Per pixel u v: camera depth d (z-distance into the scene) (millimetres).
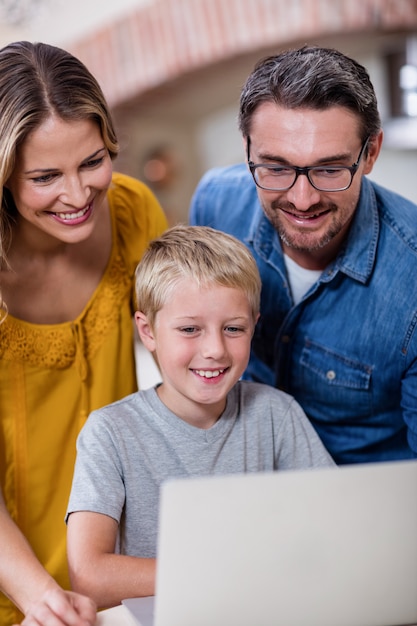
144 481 1212
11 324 1354
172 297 1185
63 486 1430
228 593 807
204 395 1196
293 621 841
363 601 853
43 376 1386
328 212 1233
